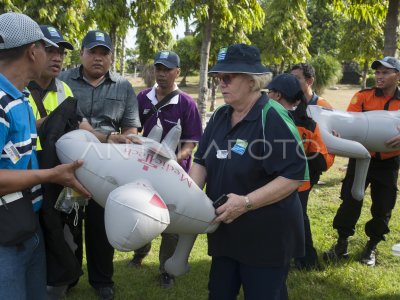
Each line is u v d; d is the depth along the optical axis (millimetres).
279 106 2398
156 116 3926
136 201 2064
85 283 3865
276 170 2318
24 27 2025
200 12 7113
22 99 2119
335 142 3586
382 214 4301
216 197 2492
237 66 2291
